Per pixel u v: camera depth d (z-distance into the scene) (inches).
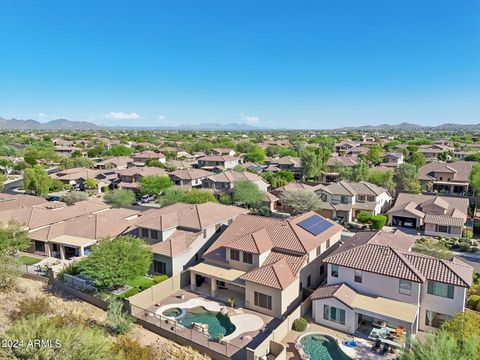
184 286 1521.9
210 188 3218.5
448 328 986.7
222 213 1909.4
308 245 1435.8
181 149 6860.2
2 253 1510.8
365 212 2480.3
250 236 1460.4
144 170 3663.9
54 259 1809.8
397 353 931.3
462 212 2253.9
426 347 797.9
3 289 1355.8
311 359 1039.0
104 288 1400.1
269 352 1043.9
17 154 6136.8
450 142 7130.9
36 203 2421.3
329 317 1200.2
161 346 1096.8
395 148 5826.8
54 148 6914.4
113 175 3873.0
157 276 1533.0
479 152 4832.7
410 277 1135.6
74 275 1529.3
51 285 1483.8
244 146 6481.3
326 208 2559.1
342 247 1450.5
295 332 1169.4
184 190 2967.5
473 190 2972.4
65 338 764.0
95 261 1359.5
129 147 6850.4
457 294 1099.9
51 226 1924.2
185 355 1054.4
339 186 2679.6
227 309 1312.7
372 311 1115.9
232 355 1022.4
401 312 1105.4
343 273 1270.9
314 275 1481.3
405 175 3134.8
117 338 1105.4
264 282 1262.3
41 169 3383.4
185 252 1598.2
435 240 2065.7
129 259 1396.4
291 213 2726.4
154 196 3292.3
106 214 2096.5
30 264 1724.9
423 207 2338.8
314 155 3848.4
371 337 1095.0
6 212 2069.4
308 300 1285.7
